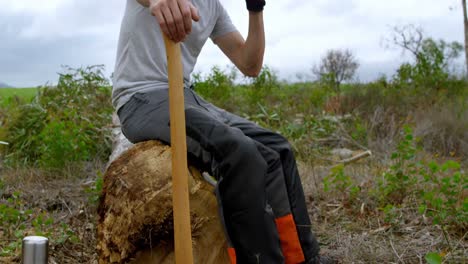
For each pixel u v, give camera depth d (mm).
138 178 2490
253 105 10125
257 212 2342
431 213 3797
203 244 2545
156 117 2572
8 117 7383
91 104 7297
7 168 6242
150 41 2705
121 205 2508
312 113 9602
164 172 2482
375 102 9953
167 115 2553
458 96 10203
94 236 3682
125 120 2680
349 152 7277
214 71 10328
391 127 7758
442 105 9438
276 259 2367
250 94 10266
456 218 3854
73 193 5125
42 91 7699
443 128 7672
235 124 2795
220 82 10289
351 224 4148
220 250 2557
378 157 6594
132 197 2477
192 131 2428
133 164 2525
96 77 7492
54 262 3387
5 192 5117
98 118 7141
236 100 10422
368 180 5180
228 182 2354
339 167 4652
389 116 8586
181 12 2166
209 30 2918
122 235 2510
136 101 2648
